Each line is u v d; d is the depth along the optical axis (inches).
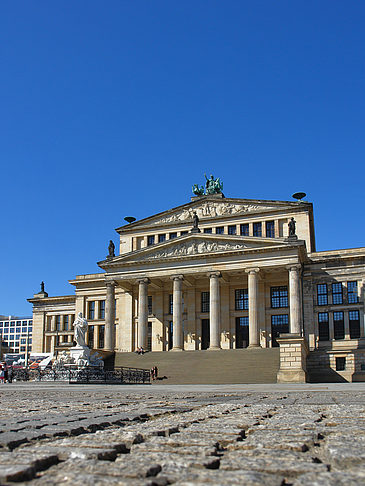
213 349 3553.2
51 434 426.9
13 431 449.1
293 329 3412.9
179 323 3715.6
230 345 4003.4
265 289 3978.8
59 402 917.2
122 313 4404.5
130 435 406.9
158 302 4303.6
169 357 3454.7
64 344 5000.0
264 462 299.3
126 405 818.2
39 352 5128.0
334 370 3577.8
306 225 4003.4
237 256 3659.0
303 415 588.4
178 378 3002.0
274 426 473.7
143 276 3885.3
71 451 334.3
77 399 1047.6
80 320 2962.6
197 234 3789.4
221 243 3742.6
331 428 457.7
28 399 1068.5
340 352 3582.7
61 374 2687.0
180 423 509.4
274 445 362.0
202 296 4200.3
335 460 306.2
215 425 488.7
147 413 629.6
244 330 4040.4
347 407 713.6
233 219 4207.7
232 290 4109.3
